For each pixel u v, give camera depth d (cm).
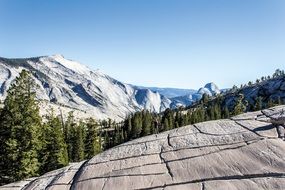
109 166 1480
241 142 1446
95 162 1562
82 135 7950
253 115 1780
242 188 1144
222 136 1556
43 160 5128
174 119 12094
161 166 1391
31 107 4138
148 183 1281
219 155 1380
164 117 12431
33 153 4166
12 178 4025
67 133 8112
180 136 1677
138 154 1553
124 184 1304
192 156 1420
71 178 1474
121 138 11312
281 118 1520
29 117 4094
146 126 11038
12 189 1552
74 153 7675
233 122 1725
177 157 1440
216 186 1183
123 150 1650
